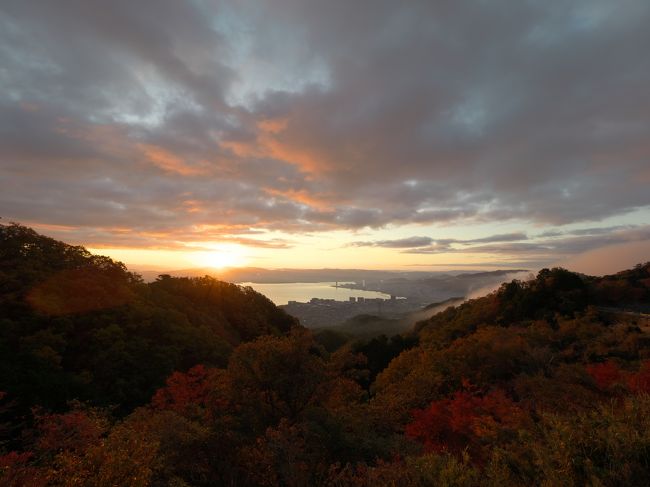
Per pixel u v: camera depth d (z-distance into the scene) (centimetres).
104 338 3825
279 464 1359
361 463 1153
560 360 3347
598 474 648
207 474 1495
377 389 4491
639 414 786
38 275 4556
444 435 2189
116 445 982
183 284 8200
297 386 2036
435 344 5750
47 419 1875
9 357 3020
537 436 854
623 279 6719
